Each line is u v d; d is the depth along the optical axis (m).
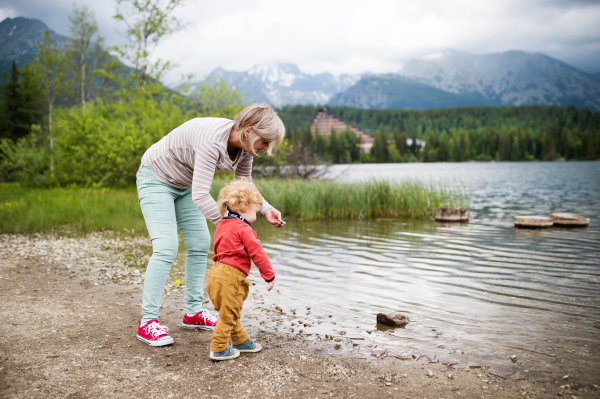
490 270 5.37
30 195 14.22
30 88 38.69
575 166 72.12
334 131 93.12
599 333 3.15
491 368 2.53
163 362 2.52
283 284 4.70
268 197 12.87
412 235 8.53
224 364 2.53
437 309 3.78
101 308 3.64
